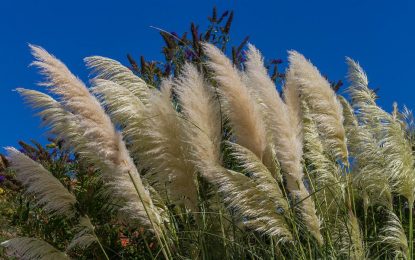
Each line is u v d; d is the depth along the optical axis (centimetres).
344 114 734
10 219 694
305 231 571
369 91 699
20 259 605
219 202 604
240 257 590
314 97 630
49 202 608
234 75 557
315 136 655
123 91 616
